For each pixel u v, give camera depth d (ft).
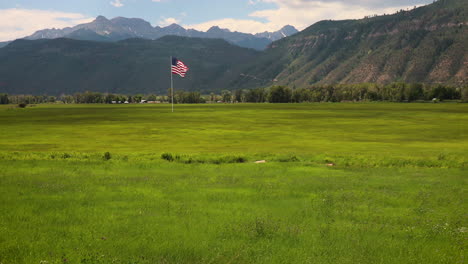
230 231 35.73
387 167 94.02
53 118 372.79
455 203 51.11
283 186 63.46
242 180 69.82
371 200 52.29
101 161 97.96
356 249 31.76
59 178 68.64
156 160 101.45
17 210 42.78
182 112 482.28
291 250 31.04
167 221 39.37
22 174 73.05
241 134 212.64
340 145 159.74
